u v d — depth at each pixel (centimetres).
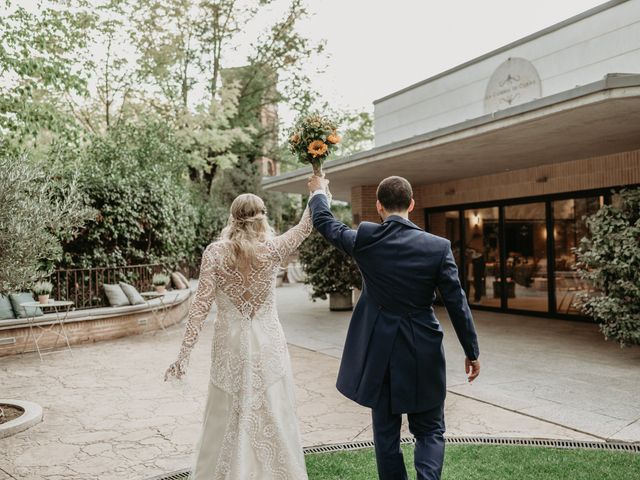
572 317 984
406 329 257
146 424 457
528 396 512
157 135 1532
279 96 2369
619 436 394
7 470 363
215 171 2288
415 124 1241
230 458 260
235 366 267
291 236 288
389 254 259
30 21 1048
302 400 513
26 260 469
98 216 1027
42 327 818
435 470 245
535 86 949
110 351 802
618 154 875
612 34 825
